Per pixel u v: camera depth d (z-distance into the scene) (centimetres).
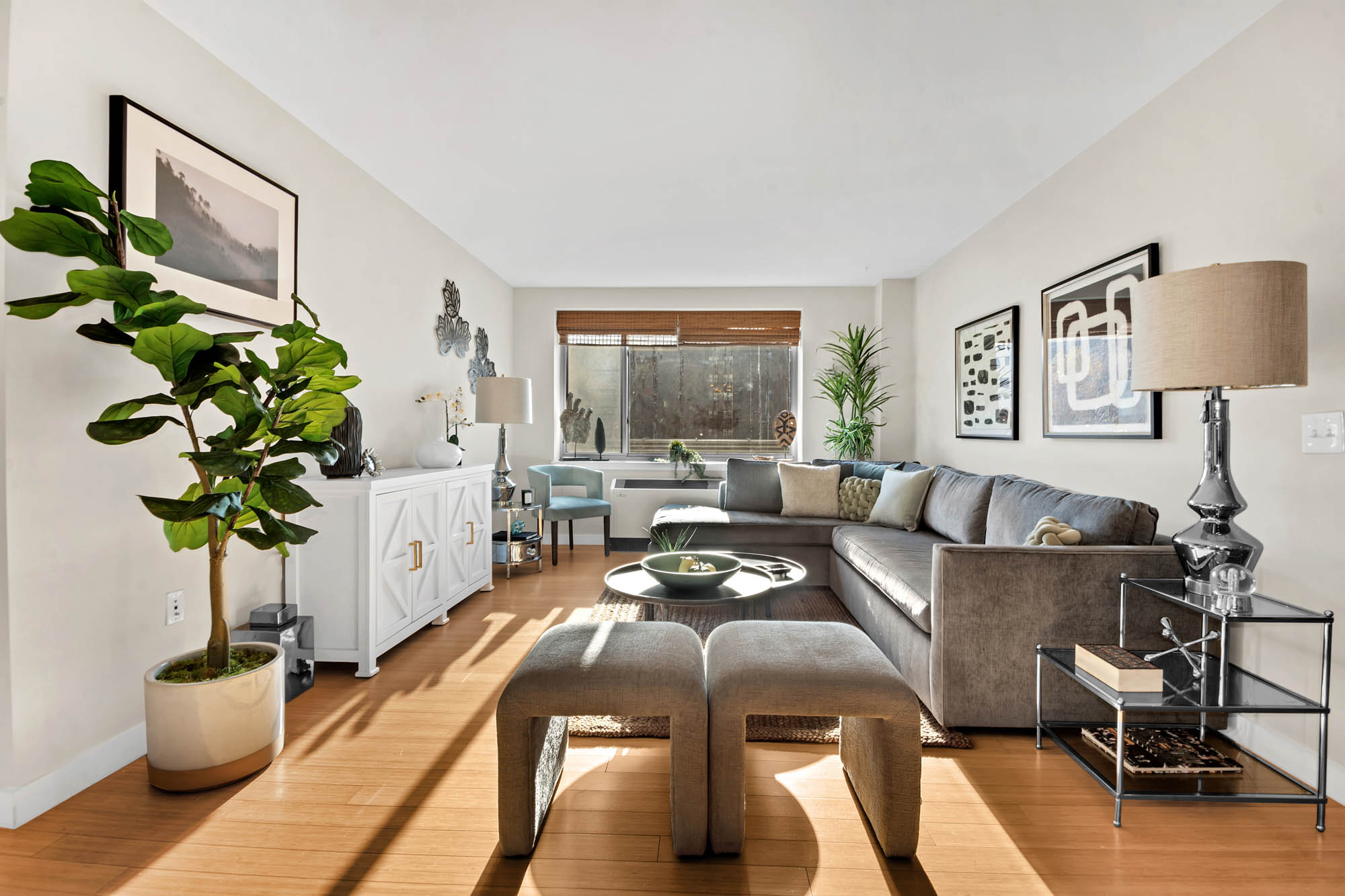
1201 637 214
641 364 614
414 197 376
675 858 157
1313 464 191
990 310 413
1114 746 202
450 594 354
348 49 231
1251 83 212
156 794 182
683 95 262
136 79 204
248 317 251
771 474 494
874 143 304
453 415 455
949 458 482
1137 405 269
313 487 270
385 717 233
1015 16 210
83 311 186
